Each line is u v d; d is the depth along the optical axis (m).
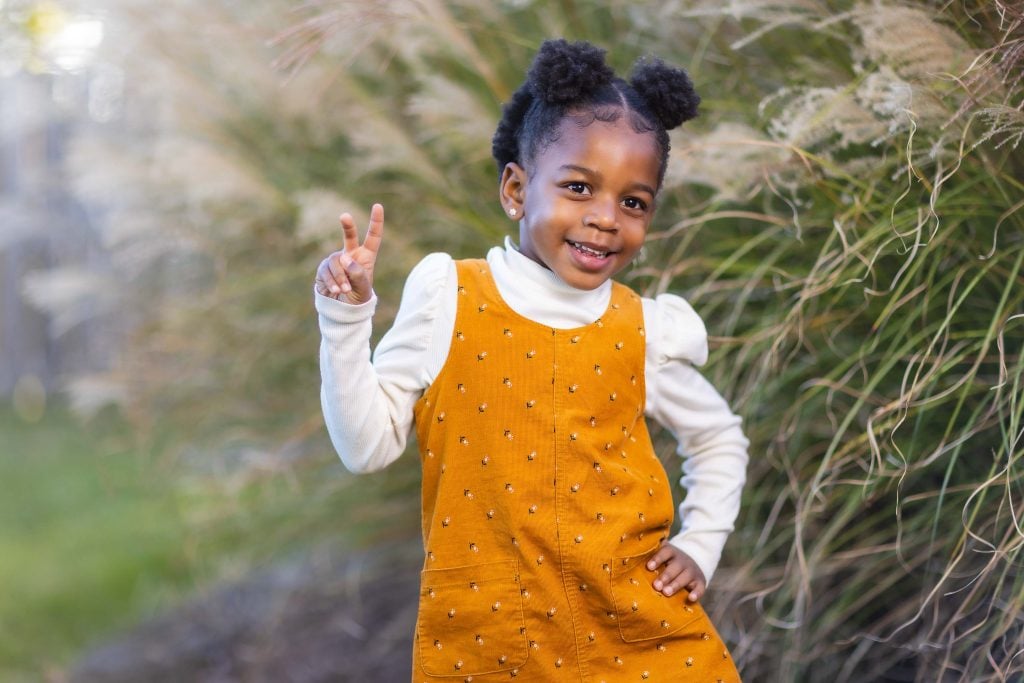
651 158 1.48
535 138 1.51
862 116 1.81
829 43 2.15
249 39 3.11
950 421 1.79
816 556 1.92
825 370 2.10
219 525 3.28
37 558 4.25
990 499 1.89
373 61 2.92
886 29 1.75
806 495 2.03
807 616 2.03
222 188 2.93
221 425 3.38
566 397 1.48
